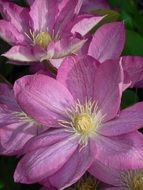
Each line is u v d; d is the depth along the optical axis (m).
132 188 0.50
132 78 0.50
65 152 0.48
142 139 0.46
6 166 0.54
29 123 0.51
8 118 0.52
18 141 0.50
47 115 0.49
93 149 0.47
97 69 0.49
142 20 0.76
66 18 0.56
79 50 0.53
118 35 0.53
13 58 0.52
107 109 0.50
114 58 0.53
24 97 0.48
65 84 0.50
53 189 0.47
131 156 0.45
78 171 0.45
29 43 0.57
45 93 0.50
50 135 0.49
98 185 0.51
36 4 0.57
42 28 0.57
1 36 0.54
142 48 0.63
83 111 0.51
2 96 0.53
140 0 0.89
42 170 0.46
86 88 0.51
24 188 0.55
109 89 0.50
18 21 0.57
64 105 0.51
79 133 0.50
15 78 0.62
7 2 0.56
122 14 0.75
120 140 0.48
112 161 0.46
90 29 0.55
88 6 0.70
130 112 0.49
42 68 0.53
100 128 0.50
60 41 0.50
